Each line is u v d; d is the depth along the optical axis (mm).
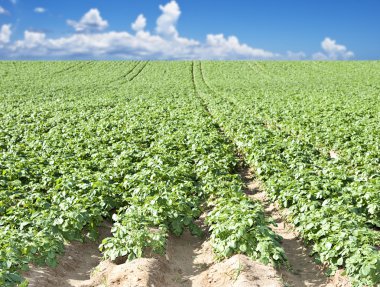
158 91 43562
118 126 21375
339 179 12086
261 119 25312
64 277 8016
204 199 11961
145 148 17078
